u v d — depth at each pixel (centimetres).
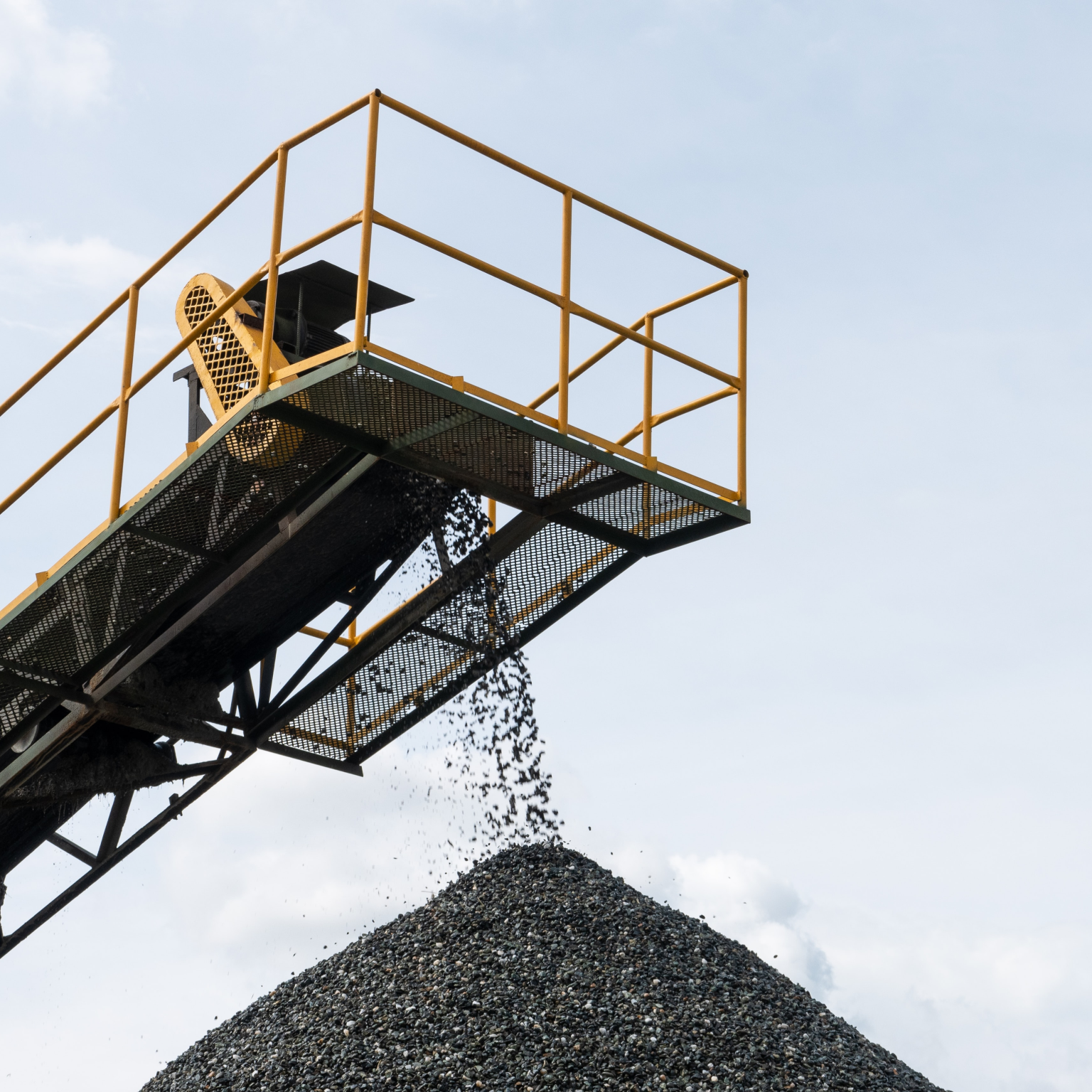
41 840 1264
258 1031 1065
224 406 1080
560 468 988
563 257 1007
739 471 1053
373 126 926
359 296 879
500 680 1157
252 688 1209
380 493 1042
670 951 1062
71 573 995
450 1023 966
